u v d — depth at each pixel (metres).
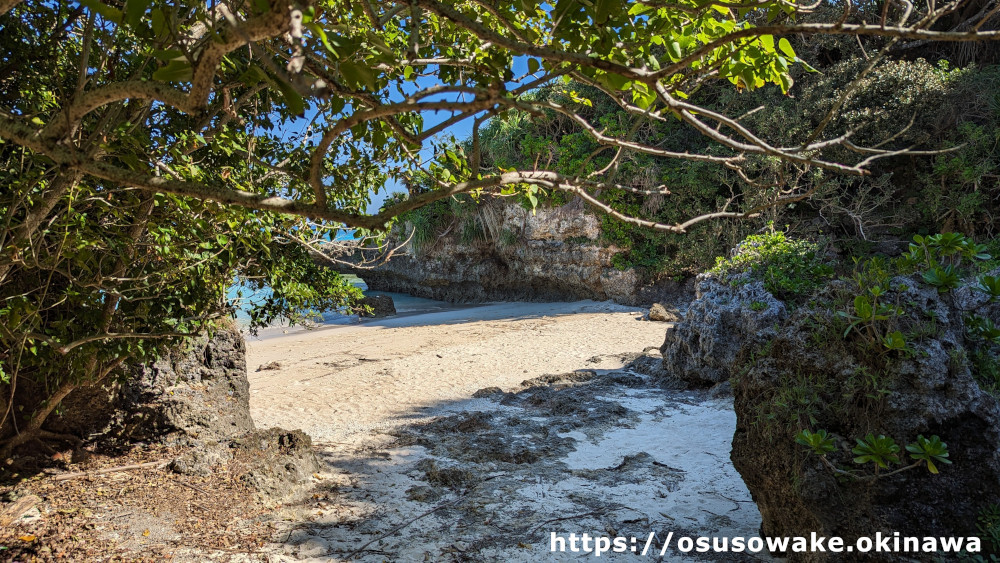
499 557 5.42
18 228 3.92
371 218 2.03
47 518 5.73
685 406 10.33
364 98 2.28
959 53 20.78
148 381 7.54
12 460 6.68
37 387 6.97
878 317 4.05
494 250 32.31
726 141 2.13
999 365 4.41
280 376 14.59
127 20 1.94
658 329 19.17
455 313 28.06
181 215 4.65
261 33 1.67
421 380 13.31
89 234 4.46
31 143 2.21
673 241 24.50
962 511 3.84
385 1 3.27
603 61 2.08
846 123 20.00
